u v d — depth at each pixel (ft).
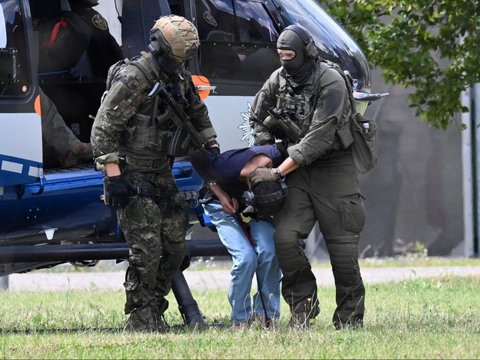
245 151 90.22
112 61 108.06
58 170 99.55
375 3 153.38
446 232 222.07
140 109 87.71
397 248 222.48
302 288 92.17
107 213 100.37
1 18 91.81
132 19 104.42
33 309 125.18
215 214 94.02
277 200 88.02
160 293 93.97
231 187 90.43
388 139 220.84
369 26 155.63
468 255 221.25
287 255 90.63
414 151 221.46
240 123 104.99
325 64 89.97
